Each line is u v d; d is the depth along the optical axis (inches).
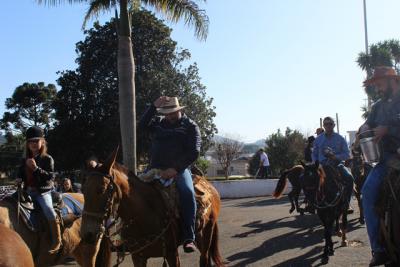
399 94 199.5
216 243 281.0
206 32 561.3
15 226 237.1
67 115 1170.0
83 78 1156.5
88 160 203.5
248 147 3223.4
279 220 585.6
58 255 261.0
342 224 413.4
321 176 372.8
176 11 553.0
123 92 532.4
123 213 212.7
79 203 281.4
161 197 229.8
